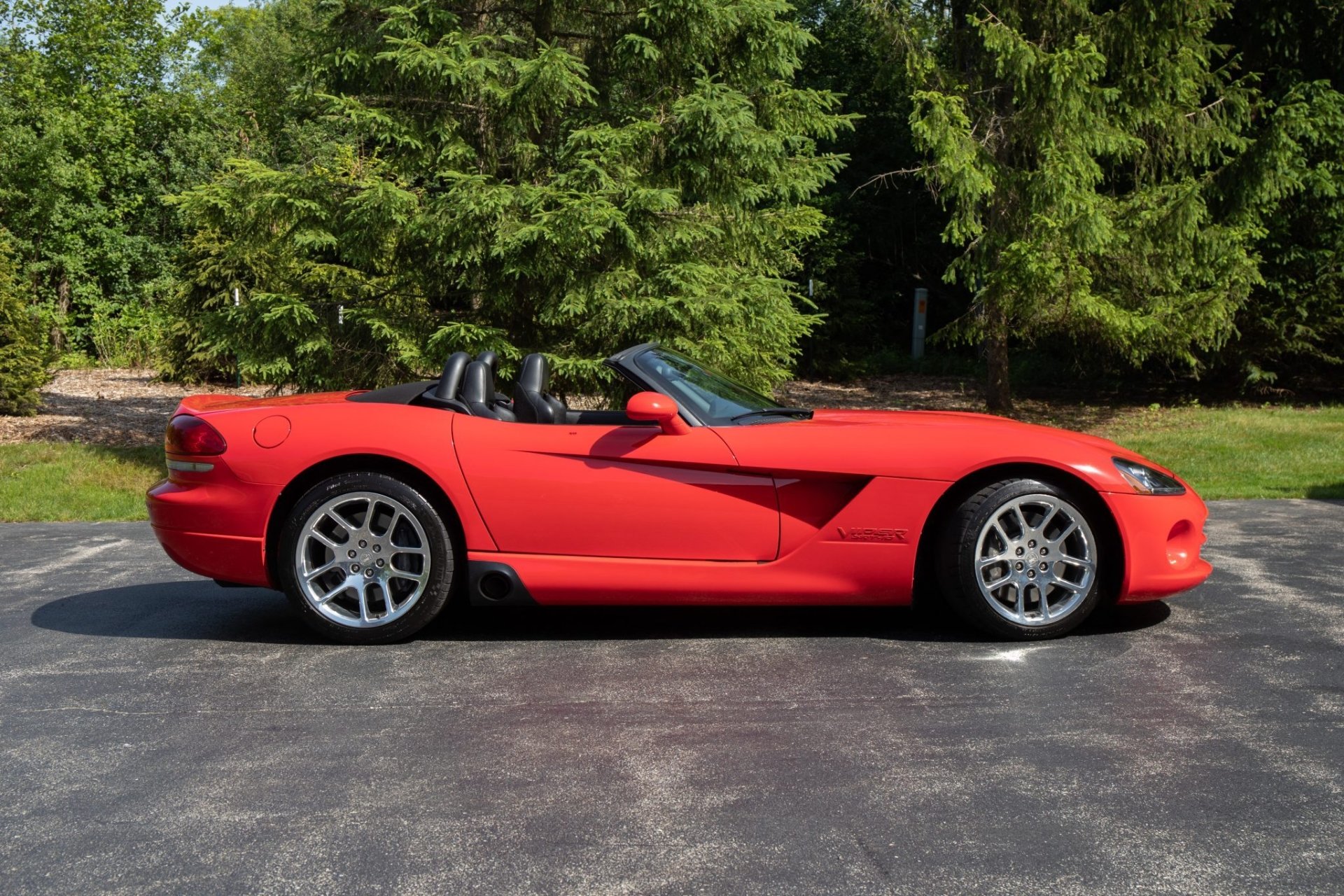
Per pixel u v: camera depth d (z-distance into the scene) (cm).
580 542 425
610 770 293
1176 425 1399
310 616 428
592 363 924
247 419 438
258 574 435
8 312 1393
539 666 395
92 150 2464
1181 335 1428
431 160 978
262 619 480
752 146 960
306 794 280
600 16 1052
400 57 908
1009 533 423
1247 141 1470
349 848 249
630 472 423
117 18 2802
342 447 427
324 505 425
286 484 430
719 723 329
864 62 2292
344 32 1009
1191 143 1484
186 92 2802
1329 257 1532
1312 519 715
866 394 1862
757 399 481
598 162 944
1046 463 415
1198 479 952
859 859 240
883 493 418
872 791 277
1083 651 403
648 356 463
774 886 229
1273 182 1459
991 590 419
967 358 2292
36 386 1420
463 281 961
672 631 443
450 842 251
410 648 424
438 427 432
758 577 422
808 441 426
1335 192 1471
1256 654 396
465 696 361
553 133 1046
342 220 941
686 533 423
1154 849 243
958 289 2417
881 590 422
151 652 422
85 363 2188
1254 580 527
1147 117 1475
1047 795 273
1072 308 1384
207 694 368
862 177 2308
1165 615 456
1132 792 274
